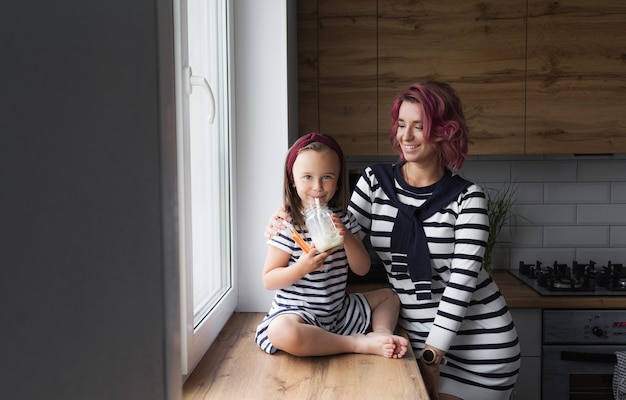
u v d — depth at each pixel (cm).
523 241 292
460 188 160
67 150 21
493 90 249
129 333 22
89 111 21
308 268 136
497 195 291
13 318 20
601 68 249
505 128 251
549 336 238
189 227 121
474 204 157
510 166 290
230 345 145
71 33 20
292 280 138
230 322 167
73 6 20
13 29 20
